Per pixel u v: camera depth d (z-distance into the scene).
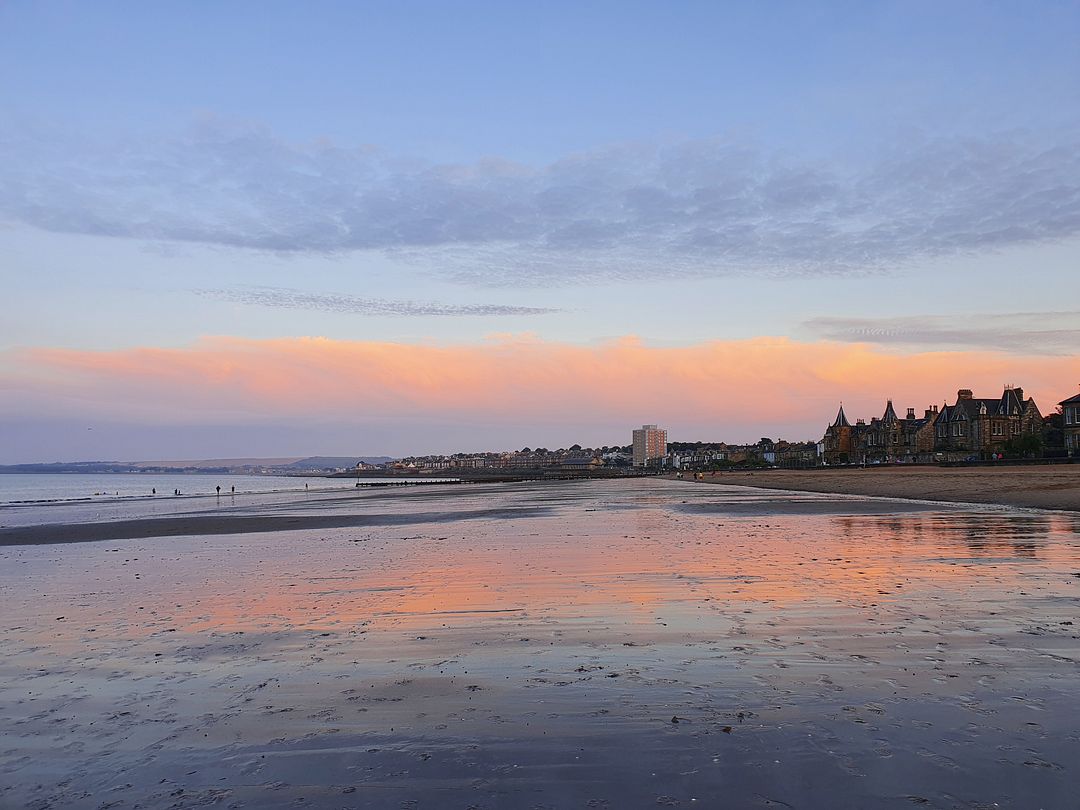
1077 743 5.32
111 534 28.86
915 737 5.49
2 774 5.43
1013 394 108.19
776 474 117.31
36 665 8.53
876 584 12.06
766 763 5.13
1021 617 9.39
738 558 15.94
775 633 8.84
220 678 7.75
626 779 4.96
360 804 4.75
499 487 98.88
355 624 10.20
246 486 162.50
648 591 12.00
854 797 4.60
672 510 35.78
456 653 8.43
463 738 5.80
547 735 5.79
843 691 6.58
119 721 6.51
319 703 6.79
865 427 160.12
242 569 16.83
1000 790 4.64
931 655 7.67
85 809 4.85
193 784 5.16
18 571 17.75
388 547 20.77
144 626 10.58
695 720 5.98
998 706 6.09
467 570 15.22
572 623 9.77
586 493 65.69
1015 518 25.19
